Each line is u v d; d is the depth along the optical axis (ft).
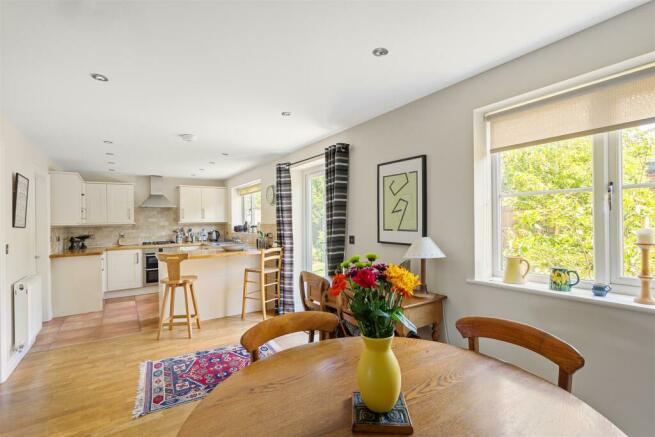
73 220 15.90
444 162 8.02
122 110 9.17
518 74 6.50
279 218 15.06
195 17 5.05
